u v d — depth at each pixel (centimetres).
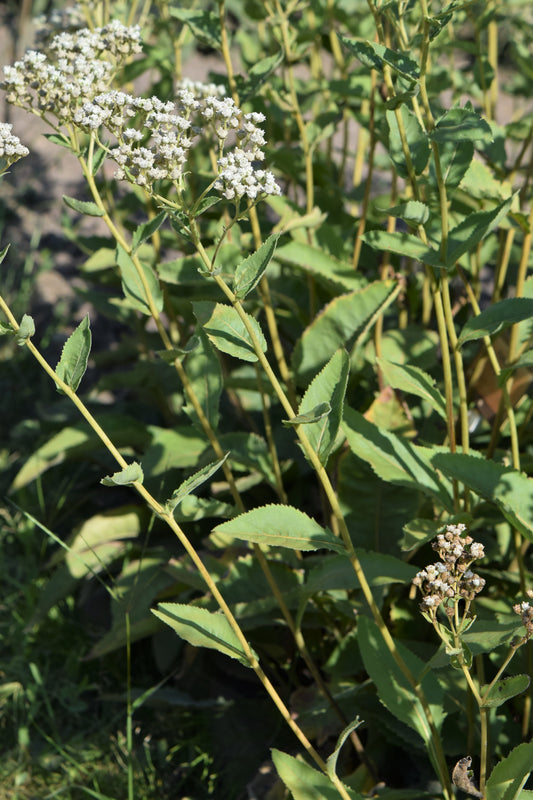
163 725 124
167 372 142
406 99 95
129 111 94
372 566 100
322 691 107
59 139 96
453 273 126
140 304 101
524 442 124
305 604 104
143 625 121
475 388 120
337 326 113
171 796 118
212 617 96
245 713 121
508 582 116
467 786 92
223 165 89
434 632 114
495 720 106
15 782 120
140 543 129
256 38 190
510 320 95
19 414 175
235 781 118
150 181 91
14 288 207
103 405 154
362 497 113
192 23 111
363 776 108
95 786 118
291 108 119
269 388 117
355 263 123
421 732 99
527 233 108
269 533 93
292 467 128
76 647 132
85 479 154
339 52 132
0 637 133
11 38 257
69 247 222
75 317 200
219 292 125
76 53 103
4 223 228
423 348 122
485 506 115
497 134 115
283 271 133
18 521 149
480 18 120
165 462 118
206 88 112
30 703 127
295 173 133
